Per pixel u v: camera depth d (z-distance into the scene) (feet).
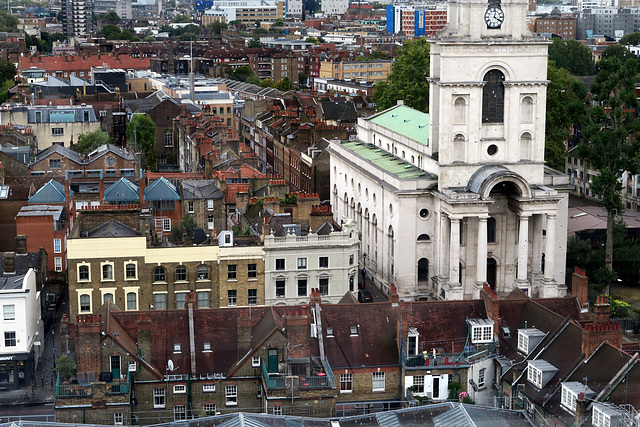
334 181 644.69
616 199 530.27
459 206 482.69
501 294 513.04
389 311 352.69
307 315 328.70
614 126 557.74
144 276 435.12
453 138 494.59
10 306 403.95
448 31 494.59
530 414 314.35
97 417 312.29
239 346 331.57
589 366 310.45
